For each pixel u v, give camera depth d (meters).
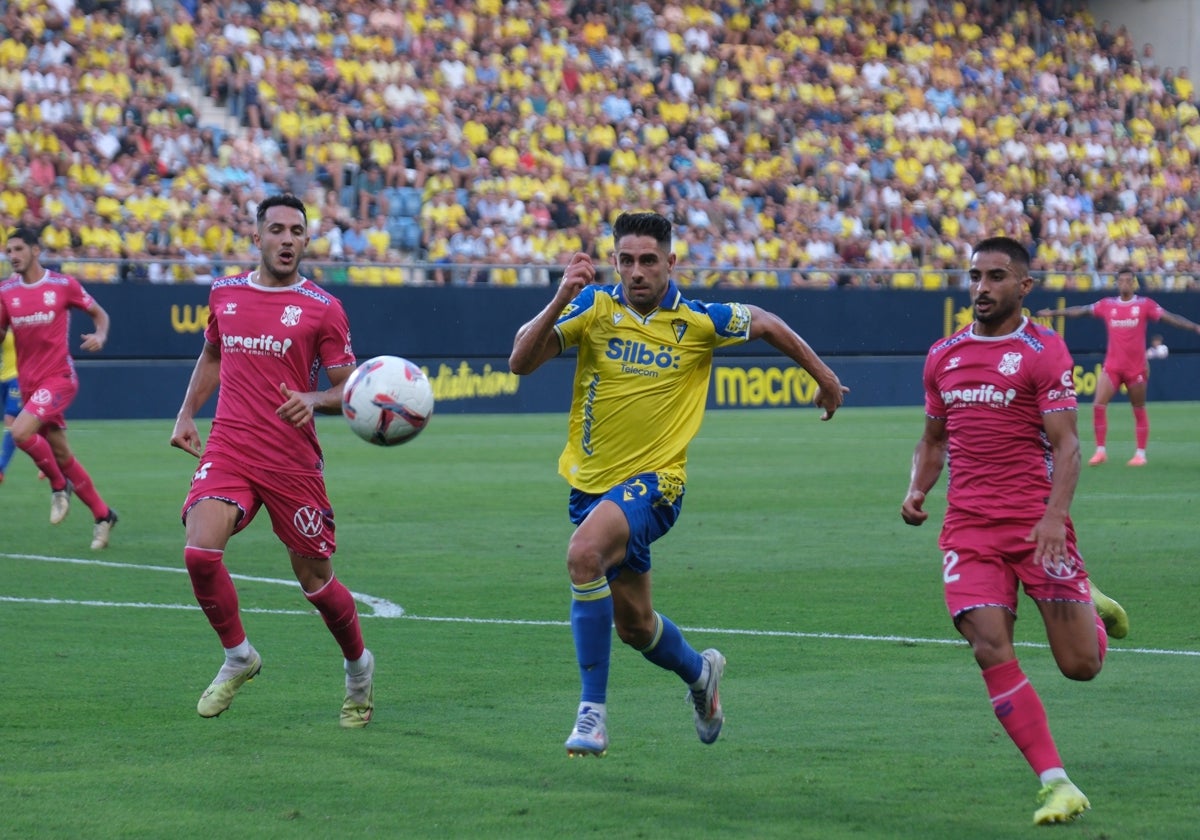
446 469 47.94
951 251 88.19
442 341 72.25
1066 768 14.68
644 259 15.27
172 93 75.62
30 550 30.44
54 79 71.88
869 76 97.50
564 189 80.81
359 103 80.06
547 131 83.38
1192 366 87.88
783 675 19.05
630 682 18.86
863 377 80.38
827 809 13.32
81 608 23.78
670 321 15.59
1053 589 13.77
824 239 85.31
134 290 66.50
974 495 14.03
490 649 20.77
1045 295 83.69
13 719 16.56
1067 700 17.64
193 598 24.81
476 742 15.74
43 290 30.92
